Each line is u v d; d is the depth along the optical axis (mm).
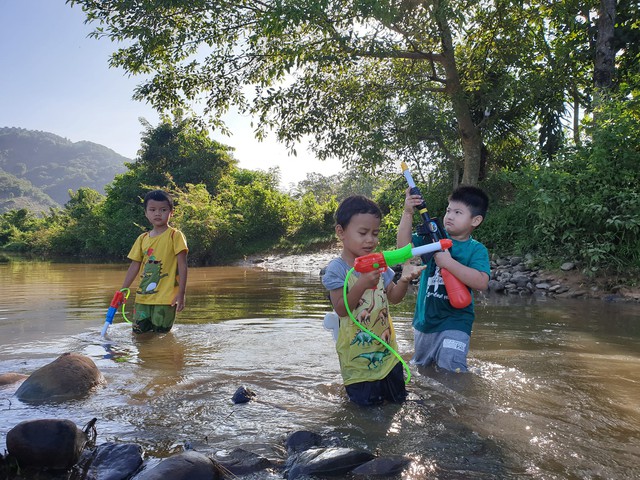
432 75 11836
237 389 2646
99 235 28375
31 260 23031
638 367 3152
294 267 14297
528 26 11305
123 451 1898
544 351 3605
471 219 3338
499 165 13391
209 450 1948
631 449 1952
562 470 1773
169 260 4543
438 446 1979
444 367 3145
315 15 9438
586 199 7426
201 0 10086
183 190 28344
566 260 7871
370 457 1838
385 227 12906
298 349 3717
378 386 2545
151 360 3398
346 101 11578
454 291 3109
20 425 1848
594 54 11344
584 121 8406
